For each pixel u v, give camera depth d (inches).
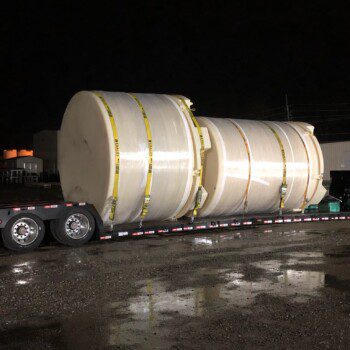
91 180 474.9
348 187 677.3
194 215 516.1
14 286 311.6
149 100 503.8
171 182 486.9
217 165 529.3
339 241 474.9
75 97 501.0
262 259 390.6
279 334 226.8
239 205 560.7
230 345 214.8
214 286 309.3
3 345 216.5
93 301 278.8
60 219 446.9
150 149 471.5
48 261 388.2
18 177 2351.1
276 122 622.5
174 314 255.6
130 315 254.4
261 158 561.3
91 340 221.6
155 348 212.4
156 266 367.2
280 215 591.2
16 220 425.1
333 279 325.7
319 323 240.8
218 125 553.0
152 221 519.8
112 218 468.1
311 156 607.2
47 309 264.7
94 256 406.6
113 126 460.4
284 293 293.3
